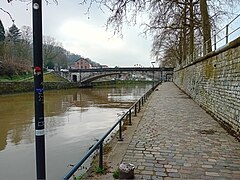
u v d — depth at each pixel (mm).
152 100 24625
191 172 5922
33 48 3484
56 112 27469
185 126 11492
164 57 61969
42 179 3594
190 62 26984
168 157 7023
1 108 30828
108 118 23031
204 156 7102
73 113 26625
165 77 95938
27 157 12000
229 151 7582
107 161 6637
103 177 5547
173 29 28234
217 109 12914
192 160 6766
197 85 21312
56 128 18375
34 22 3469
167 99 25578
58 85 68062
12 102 37344
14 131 17906
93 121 21406
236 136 9289
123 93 58625
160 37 31922
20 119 23016
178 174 5801
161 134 9891
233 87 10250
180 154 7301
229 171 5996
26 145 14180
